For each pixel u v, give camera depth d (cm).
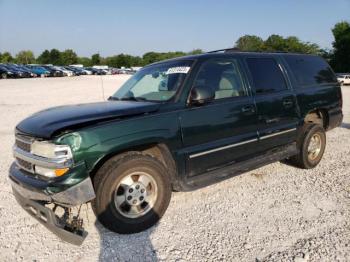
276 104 452
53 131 287
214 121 378
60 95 1814
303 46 7088
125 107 343
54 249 309
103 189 304
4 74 3928
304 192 431
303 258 285
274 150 465
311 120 557
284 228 338
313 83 528
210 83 389
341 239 315
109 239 324
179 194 429
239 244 311
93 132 295
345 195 418
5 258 295
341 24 5819
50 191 284
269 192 433
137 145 323
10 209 391
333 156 597
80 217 362
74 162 285
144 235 331
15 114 1127
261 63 460
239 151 411
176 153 350
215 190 441
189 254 297
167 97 366
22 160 322
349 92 2284
